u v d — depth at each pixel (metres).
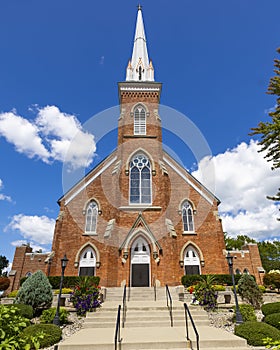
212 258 21.25
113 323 10.75
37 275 13.28
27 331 8.69
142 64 31.14
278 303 11.95
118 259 19.61
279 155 12.67
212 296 13.58
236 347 8.02
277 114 12.50
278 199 12.85
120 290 16.98
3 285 21.38
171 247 19.52
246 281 14.71
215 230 22.14
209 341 8.07
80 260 20.62
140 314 11.73
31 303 12.50
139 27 35.19
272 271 24.73
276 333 8.56
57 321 10.51
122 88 26.64
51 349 8.12
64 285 17.61
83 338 8.56
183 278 18.81
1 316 4.02
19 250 22.23
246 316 11.10
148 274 19.42
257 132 12.77
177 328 10.24
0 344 3.64
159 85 26.69
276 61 12.84
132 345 7.89
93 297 13.11
